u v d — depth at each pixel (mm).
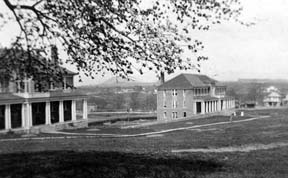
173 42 11219
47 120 53938
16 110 48969
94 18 10883
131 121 86125
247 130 45156
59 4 10977
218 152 23000
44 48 11047
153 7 11055
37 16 10875
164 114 88312
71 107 60312
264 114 90562
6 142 32656
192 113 85125
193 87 85375
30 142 32281
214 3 10820
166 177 13188
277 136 35688
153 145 28688
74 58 11602
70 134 46062
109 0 10875
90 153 20219
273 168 15859
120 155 19125
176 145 28375
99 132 48844
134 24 11156
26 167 14820
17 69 10742
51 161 16484
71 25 11039
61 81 11609
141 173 13664
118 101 174125
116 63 11477
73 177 12961
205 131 46250
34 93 50594
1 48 10344
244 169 15469
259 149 25516
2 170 14273
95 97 186375
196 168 15156
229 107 105812
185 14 10984
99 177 13016
